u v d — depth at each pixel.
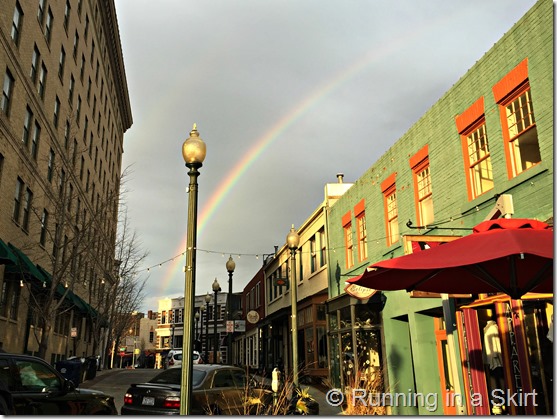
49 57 24.41
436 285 7.77
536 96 8.47
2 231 18.39
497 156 9.55
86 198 33.09
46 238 24.30
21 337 21.09
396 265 5.55
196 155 7.84
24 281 18.94
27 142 21.34
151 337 79.25
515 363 8.70
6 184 18.64
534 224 6.02
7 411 7.00
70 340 32.12
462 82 10.87
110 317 36.06
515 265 6.64
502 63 9.53
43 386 8.00
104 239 30.23
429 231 11.86
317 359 20.66
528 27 8.75
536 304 8.44
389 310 14.02
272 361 28.80
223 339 59.00
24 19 20.42
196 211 7.77
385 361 13.98
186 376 6.97
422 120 12.55
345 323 16.31
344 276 17.78
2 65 18.02
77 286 31.02
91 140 36.03
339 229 18.77
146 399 8.95
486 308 9.79
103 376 28.03
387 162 14.60
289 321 26.06
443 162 11.47
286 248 26.92
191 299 7.27
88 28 34.38
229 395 9.57
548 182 8.11
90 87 35.56
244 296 43.44
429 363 12.16
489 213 9.30
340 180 21.19
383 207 14.76
